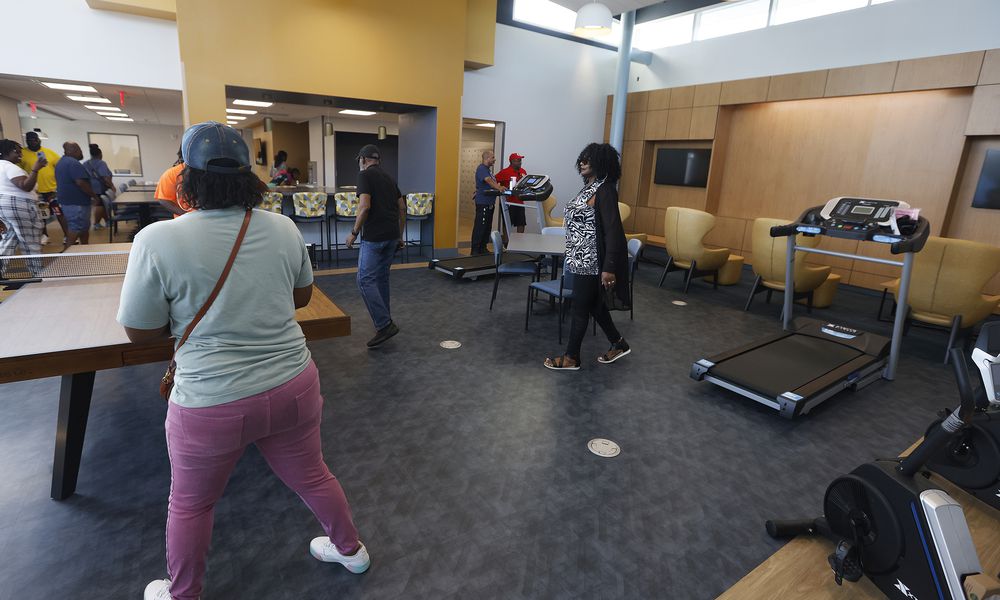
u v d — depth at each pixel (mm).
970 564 1428
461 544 1895
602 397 3191
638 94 9273
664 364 3797
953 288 4035
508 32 8336
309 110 10117
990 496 2102
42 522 1906
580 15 6074
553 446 2602
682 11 8266
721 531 2031
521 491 2225
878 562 1632
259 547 1836
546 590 1705
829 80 6785
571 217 3289
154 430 2568
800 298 5324
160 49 5711
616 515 2100
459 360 3660
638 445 2654
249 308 1221
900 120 6402
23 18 5066
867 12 6504
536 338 4191
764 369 3303
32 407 2736
